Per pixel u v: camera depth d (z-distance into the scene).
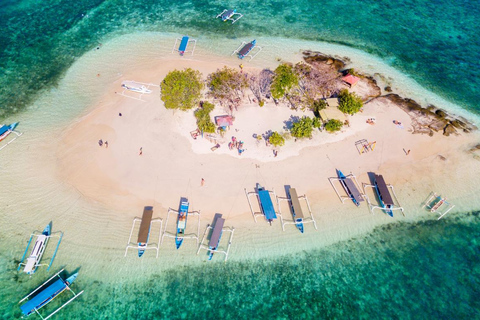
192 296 40.53
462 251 44.97
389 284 42.09
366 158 54.09
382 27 82.25
